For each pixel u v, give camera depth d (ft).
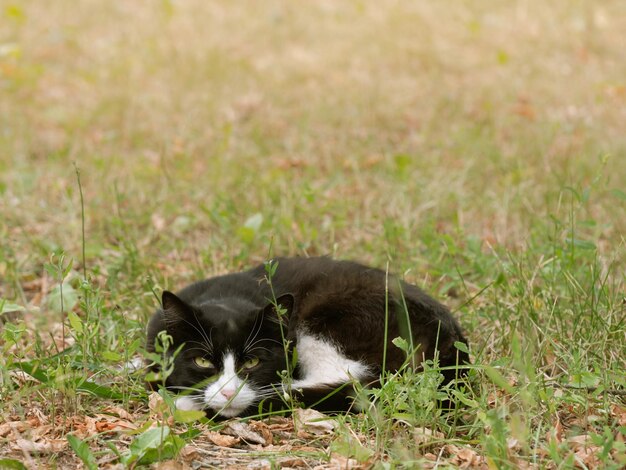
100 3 77.30
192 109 51.62
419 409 18.99
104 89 55.98
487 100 54.29
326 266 24.04
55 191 37.70
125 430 18.26
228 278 24.58
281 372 21.30
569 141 45.11
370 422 18.94
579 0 79.56
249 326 21.20
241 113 51.06
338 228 33.71
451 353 21.24
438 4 80.23
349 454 17.49
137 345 20.01
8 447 18.03
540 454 17.63
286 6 79.15
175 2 79.82
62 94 55.06
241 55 64.59
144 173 39.99
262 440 18.97
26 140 45.85
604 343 21.65
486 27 72.69
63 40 66.54
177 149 44.21
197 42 67.56
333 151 44.57
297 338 22.33
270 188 37.29
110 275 26.66
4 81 56.39
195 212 35.68
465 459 17.48
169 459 17.16
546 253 28.30
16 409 19.84
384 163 41.91
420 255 30.37
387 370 21.53
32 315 26.81
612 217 33.63
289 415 20.83
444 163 42.32
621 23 72.90
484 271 28.48
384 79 59.16
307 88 56.59
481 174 40.42
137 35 69.00
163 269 30.09
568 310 24.18
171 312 20.95
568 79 58.95
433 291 27.17
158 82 57.67
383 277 23.26
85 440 17.16
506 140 46.55
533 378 17.04
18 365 20.63
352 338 22.04
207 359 20.92
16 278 28.66
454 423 18.62
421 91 56.44
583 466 16.93
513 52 65.87
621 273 26.43
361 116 50.55
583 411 19.67
